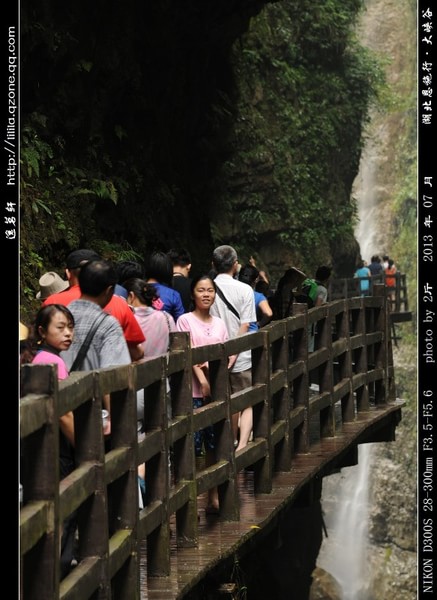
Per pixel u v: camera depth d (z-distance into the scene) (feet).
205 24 62.80
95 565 17.51
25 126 46.62
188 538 24.82
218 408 27.04
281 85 95.09
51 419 15.33
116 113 55.42
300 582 70.95
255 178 87.10
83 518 17.75
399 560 147.13
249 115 87.25
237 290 32.01
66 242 47.62
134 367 20.11
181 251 36.96
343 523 151.02
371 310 48.19
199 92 68.69
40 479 15.31
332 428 40.16
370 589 146.51
